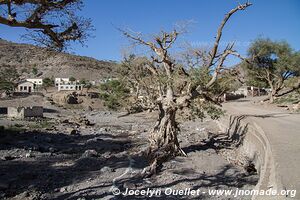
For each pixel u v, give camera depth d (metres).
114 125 62.28
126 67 35.97
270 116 38.31
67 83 155.25
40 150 33.28
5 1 12.30
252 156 24.91
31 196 18.19
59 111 92.50
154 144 28.53
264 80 74.31
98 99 114.25
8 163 26.64
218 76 30.94
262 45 67.31
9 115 68.56
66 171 24.23
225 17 29.20
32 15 13.16
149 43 31.09
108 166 25.58
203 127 52.38
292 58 66.69
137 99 35.47
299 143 18.81
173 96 29.55
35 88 151.12
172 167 24.64
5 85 119.25
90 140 40.66
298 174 12.72
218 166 24.84
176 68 30.58
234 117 39.56
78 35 14.49
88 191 19.11
